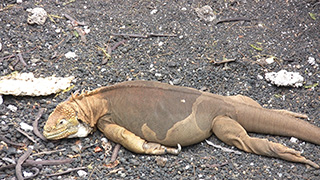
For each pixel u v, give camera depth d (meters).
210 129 8.48
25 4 11.62
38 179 7.77
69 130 8.36
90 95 8.63
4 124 8.55
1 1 11.65
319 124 9.03
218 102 8.49
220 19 11.78
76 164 8.09
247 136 8.28
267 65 10.52
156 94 8.38
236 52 10.77
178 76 10.08
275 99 9.76
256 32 11.47
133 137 8.29
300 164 8.09
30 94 9.15
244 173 7.96
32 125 8.65
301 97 9.80
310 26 11.76
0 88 9.09
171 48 10.83
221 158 8.25
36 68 10.01
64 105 8.38
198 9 11.84
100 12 11.69
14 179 7.70
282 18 11.97
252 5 12.34
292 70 10.47
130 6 12.03
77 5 11.90
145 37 11.09
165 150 8.27
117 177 7.89
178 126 8.23
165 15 11.74
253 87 10.02
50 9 11.61
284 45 11.15
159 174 7.93
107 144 8.51
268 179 7.83
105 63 10.29
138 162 8.12
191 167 8.05
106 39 10.97
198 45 10.93
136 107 8.34
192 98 8.41
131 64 10.33
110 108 8.57
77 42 10.79
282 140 8.55
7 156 8.05
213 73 10.22
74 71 10.04
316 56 10.84
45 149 8.28
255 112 8.48
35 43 10.62
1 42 10.53
